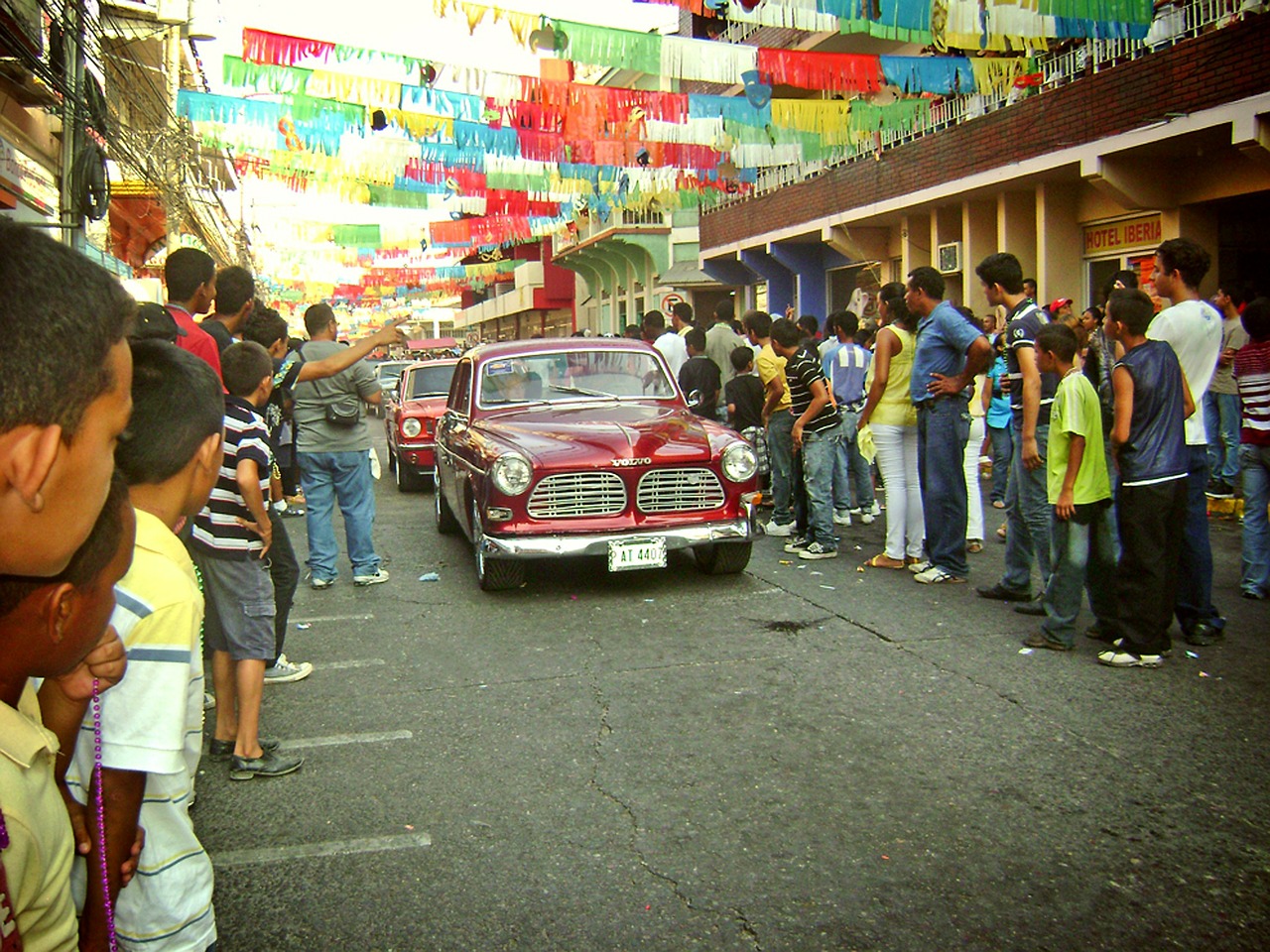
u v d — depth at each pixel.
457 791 3.58
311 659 5.25
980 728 4.03
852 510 9.63
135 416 2.03
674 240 26.77
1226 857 2.97
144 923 1.81
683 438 6.61
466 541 8.60
